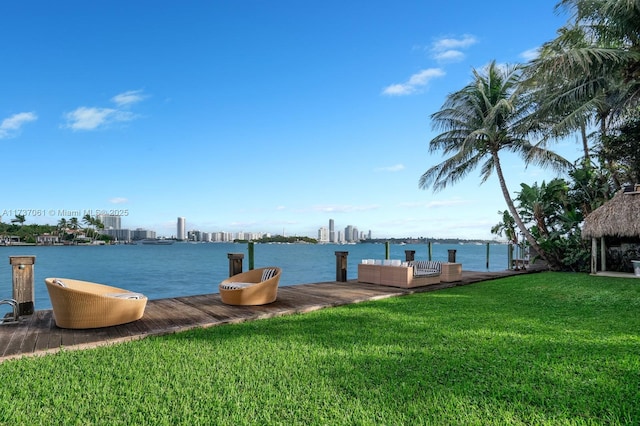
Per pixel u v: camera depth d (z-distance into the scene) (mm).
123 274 22953
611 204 12375
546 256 15172
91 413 2680
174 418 2588
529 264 16375
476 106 15477
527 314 6258
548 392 2967
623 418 2527
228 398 2902
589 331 4992
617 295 8008
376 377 3312
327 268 27938
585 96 12148
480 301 7680
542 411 2652
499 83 15797
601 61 10164
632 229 11344
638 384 3100
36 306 12977
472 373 3418
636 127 13664
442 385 3141
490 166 17141
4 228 87938
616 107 12633
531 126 14352
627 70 10812
